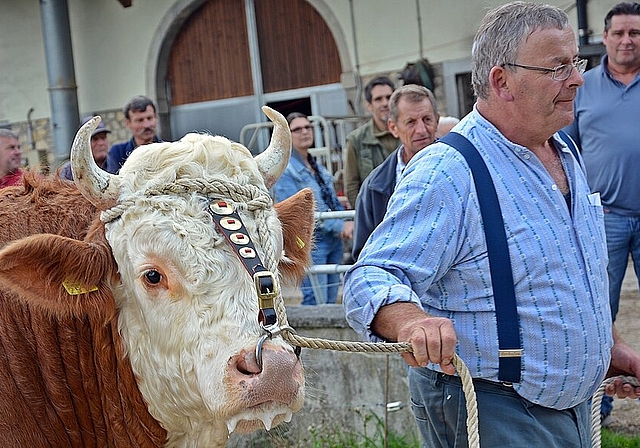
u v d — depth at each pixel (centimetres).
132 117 632
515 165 266
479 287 262
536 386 262
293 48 1340
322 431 496
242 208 254
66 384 268
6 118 1458
